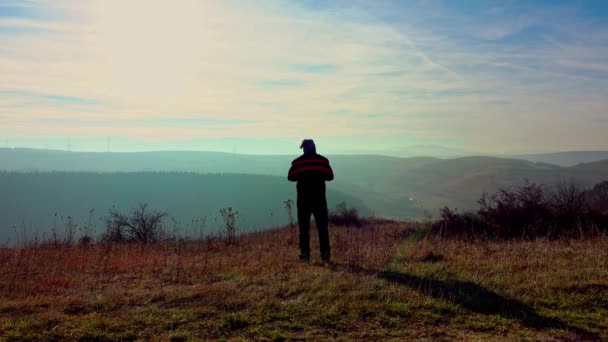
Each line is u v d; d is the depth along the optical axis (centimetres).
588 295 514
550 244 862
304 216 804
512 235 1054
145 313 490
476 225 1163
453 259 746
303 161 805
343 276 621
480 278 595
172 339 426
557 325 443
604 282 545
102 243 1250
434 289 556
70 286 630
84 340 426
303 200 800
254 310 491
